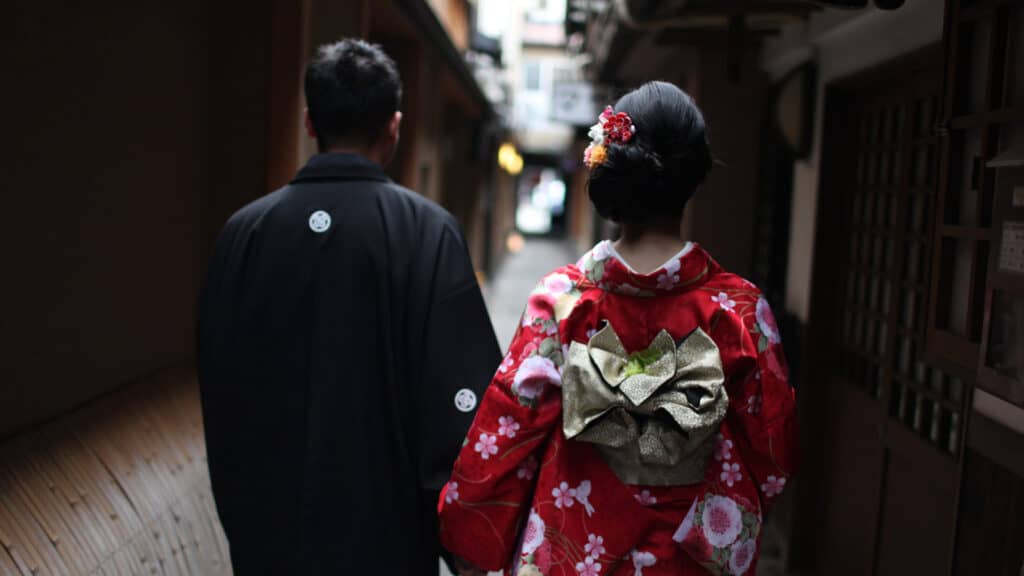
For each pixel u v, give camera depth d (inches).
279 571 68.7
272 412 68.7
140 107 101.9
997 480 78.2
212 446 70.9
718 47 175.8
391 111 74.3
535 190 1726.1
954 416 106.8
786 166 176.2
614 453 57.8
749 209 189.3
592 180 60.9
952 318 88.4
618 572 58.2
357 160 72.3
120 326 99.6
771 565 159.8
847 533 141.8
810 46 154.1
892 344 124.3
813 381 154.7
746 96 187.0
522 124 977.5
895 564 121.1
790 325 161.5
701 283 59.6
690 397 55.7
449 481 65.1
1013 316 67.3
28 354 80.2
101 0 91.1
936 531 107.3
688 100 61.0
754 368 58.6
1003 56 73.6
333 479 67.5
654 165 58.3
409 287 68.8
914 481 115.3
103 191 93.5
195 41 118.2
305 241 69.3
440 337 68.1
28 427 80.7
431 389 67.6
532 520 59.6
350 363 68.1
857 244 145.4
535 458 62.0
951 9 80.7
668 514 57.9
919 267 119.7
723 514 58.1
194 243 121.3
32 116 78.9
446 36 296.7
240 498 69.8
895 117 131.2
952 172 82.0
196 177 120.4
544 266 804.6
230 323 69.4
